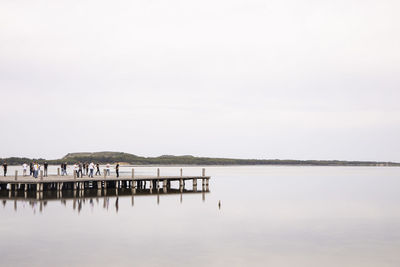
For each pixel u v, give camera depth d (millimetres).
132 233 29516
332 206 45344
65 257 23391
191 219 35469
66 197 47312
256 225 33312
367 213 40250
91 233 29297
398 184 85438
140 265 22156
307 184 84812
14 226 31266
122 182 66625
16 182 48938
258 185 80812
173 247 25875
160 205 43188
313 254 24828
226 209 41719
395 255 24719
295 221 35344
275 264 22781
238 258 23781
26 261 22594
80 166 57062
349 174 159125
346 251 25547
